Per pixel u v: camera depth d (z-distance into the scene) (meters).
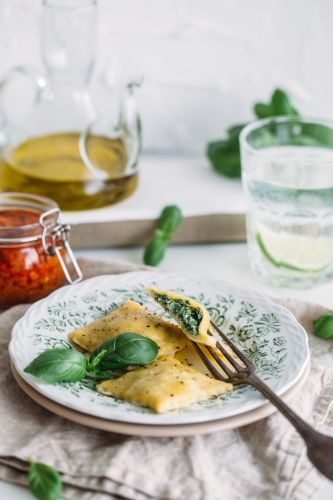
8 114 1.06
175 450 0.67
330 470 0.63
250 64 1.06
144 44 1.04
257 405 0.67
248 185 0.87
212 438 0.69
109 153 0.94
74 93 0.96
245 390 0.69
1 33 1.02
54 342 0.74
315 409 0.72
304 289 0.88
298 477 0.66
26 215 0.83
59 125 0.96
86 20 0.92
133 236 0.93
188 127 1.09
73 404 0.67
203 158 1.08
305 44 1.06
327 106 1.09
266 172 0.88
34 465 0.65
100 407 0.67
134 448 0.67
